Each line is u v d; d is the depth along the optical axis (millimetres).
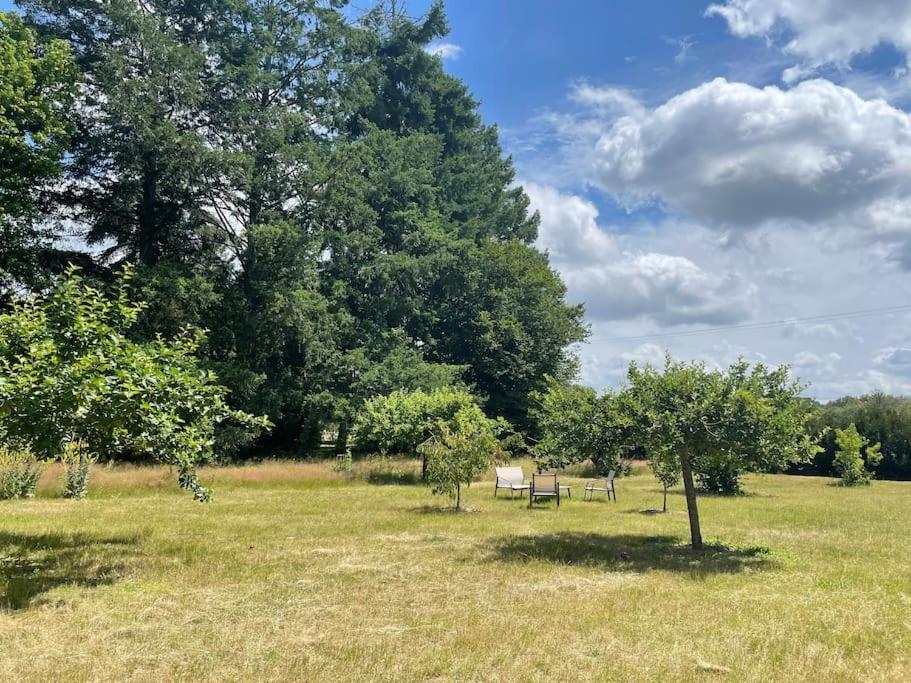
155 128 30312
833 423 41969
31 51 27172
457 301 48469
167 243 35656
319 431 38844
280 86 39375
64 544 10297
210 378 9375
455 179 54125
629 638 5910
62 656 5230
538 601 7141
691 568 9203
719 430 10086
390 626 6160
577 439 10773
